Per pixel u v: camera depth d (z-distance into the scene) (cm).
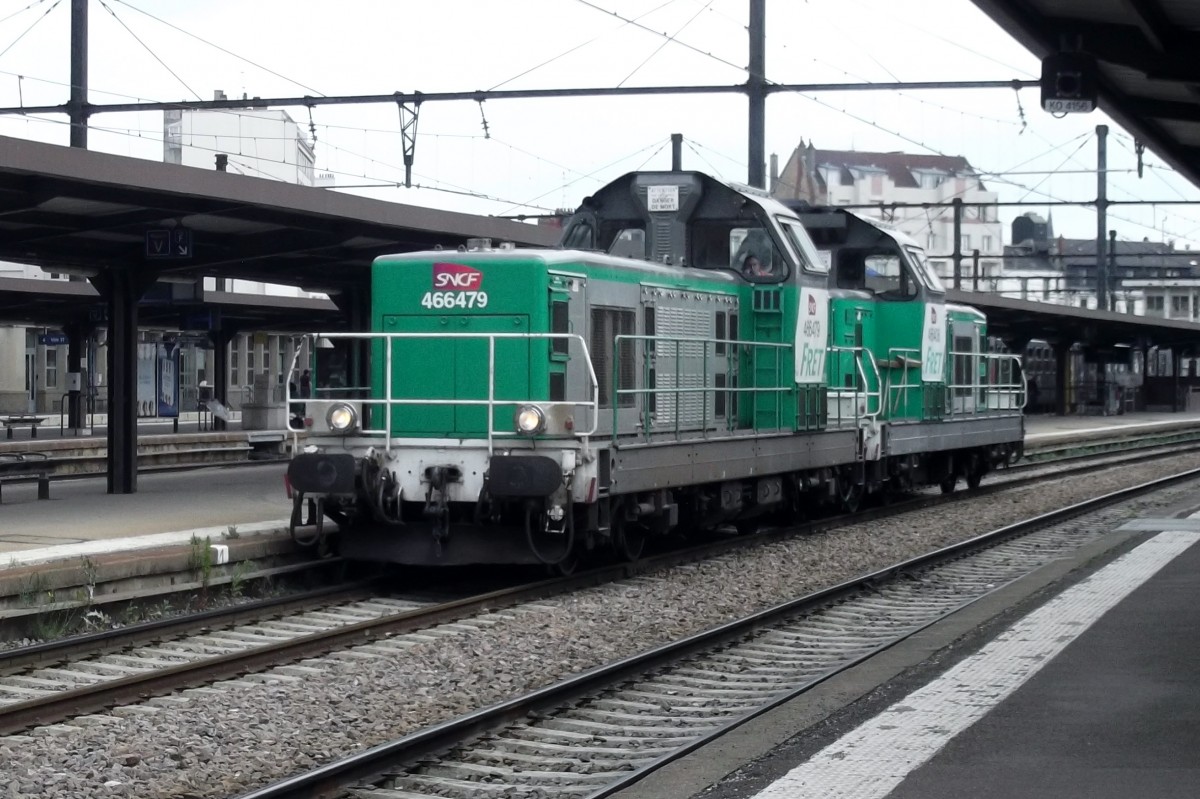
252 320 4028
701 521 1592
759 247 1634
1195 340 6425
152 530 1417
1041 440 3453
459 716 810
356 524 1344
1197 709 755
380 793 668
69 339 3897
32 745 729
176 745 733
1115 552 1502
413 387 1346
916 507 2192
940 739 697
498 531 1296
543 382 1288
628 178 1602
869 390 1975
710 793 621
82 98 1991
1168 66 1190
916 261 2102
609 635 1088
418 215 1738
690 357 1520
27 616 1056
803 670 974
